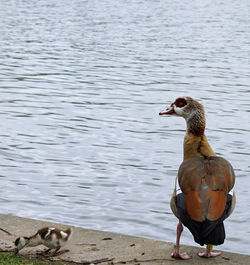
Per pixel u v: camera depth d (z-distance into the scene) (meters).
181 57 39.59
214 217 6.97
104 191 13.89
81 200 13.18
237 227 11.85
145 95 26.50
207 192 7.11
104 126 20.53
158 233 11.43
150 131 20.06
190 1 94.88
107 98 25.64
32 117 21.64
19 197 13.23
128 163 16.31
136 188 14.20
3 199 13.06
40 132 19.42
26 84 28.72
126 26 58.44
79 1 87.19
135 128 20.39
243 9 83.62
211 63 37.19
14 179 14.54
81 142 18.34
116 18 65.94
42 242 7.90
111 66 35.12
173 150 17.83
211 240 6.93
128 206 12.90
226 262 7.93
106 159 16.62
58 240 7.89
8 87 27.77
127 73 32.66
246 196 13.75
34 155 16.77
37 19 62.31
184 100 8.57
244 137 19.47
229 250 10.75
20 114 22.11
